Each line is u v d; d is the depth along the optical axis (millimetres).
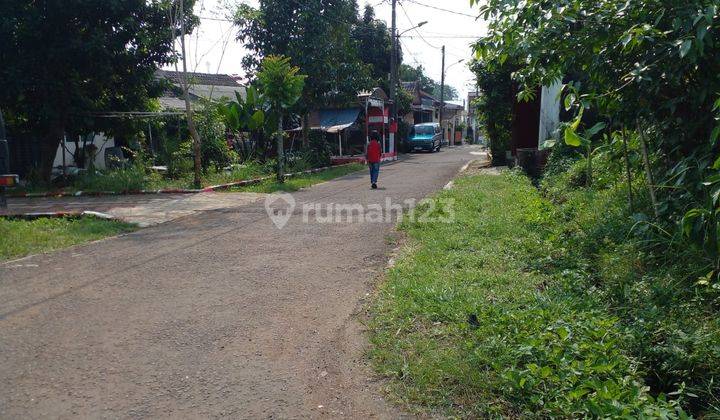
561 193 9102
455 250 6457
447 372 3531
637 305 4359
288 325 4523
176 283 5695
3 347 4129
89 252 7121
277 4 20750
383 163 24031
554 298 4652
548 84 6734
